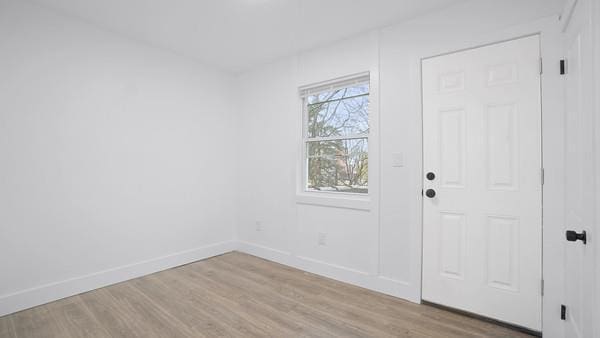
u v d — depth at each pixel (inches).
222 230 140.9
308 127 124.3
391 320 77.9
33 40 85.3
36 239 85.9
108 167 101.6
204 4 86.0
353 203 103.2
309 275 112.2
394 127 94.3
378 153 97.3
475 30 79.4
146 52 112.6
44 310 82.7
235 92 146.3
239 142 146.1
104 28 100.6
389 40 96.0
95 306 85.4
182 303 87.5
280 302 88.5
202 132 132.4
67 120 92.2
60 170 90.7
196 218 129.7
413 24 91.0
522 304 72.4
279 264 125.1
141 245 110.7
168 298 90.9
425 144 88.0
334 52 110.2
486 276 77.7
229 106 144.6
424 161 88.2
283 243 126.3
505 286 75.0
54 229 89.4
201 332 72.0
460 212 81.8
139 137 110.3
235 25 98.2
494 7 76.7
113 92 103.0
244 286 100.7
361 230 102.0
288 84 125.1
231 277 109.1
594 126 43.6
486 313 77.5
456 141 82.6
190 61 127.7
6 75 80.7
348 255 105.4
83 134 95.7
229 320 77.8
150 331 72.4
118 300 89.3
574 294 56.8
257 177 137.7
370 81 99.7
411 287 89.7
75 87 93.9
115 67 103.7
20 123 83.1
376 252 97.3
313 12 89.5
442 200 84.7
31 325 74.9
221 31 102.8
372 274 98.2
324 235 112.4
